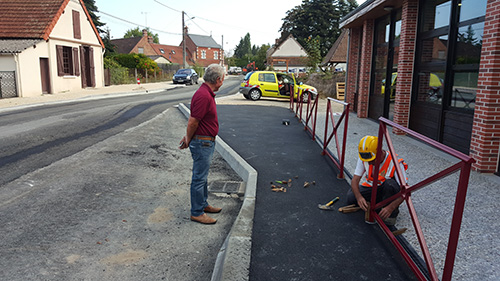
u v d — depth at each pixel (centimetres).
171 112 1341
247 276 287
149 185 552
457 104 723
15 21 1994
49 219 412
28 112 1256
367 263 308
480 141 584
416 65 908
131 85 3094
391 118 1101
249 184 513
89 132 899
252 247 333
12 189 497
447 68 750
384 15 1167
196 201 420
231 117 1224
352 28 1490
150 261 338
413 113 920
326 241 346
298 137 888
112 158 677
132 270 321
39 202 459
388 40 1120
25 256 334
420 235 274
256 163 634
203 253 356
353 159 679
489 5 566
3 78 1748
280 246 336
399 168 324
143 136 885
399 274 291
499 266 306
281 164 630
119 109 1372
